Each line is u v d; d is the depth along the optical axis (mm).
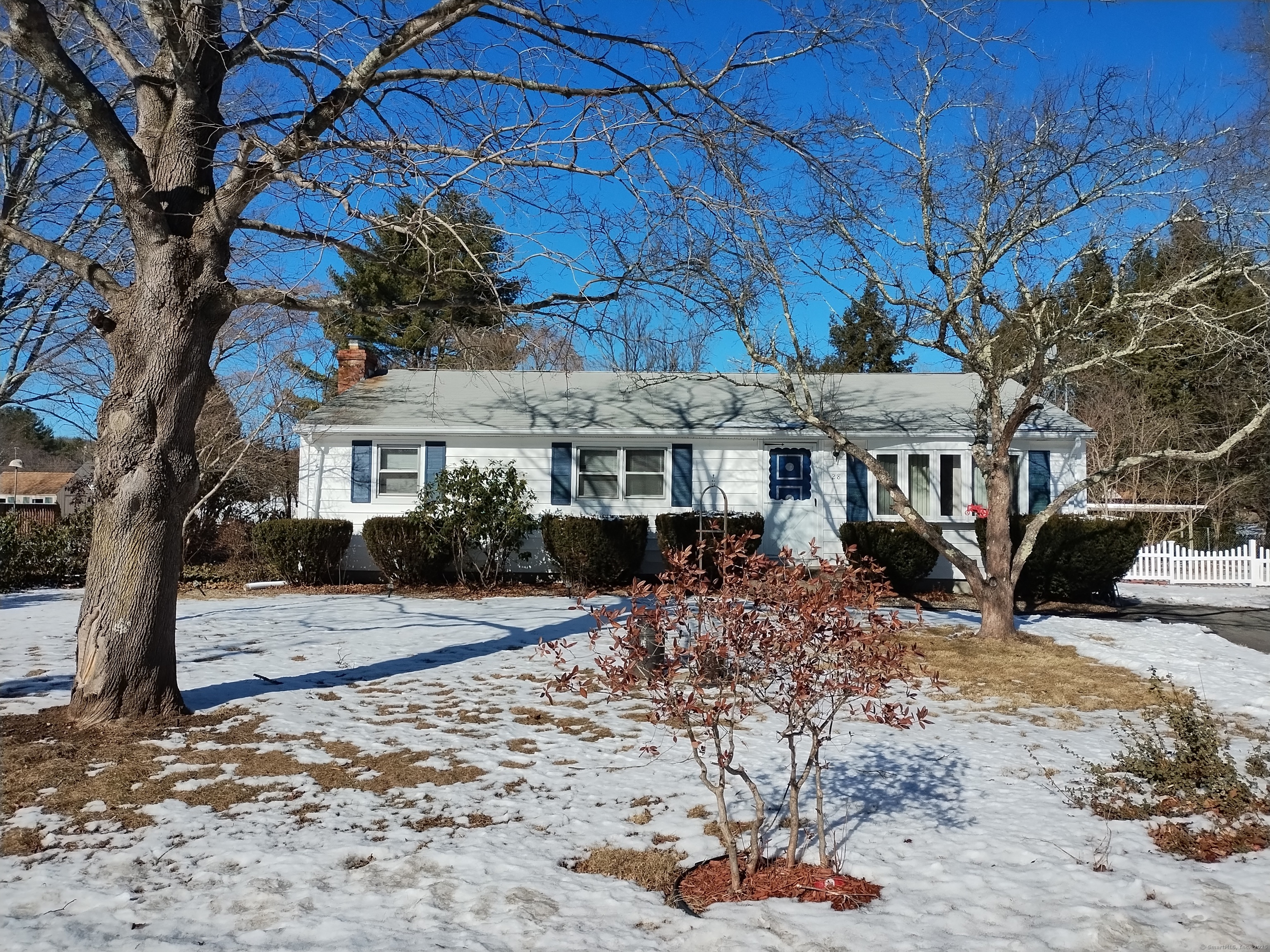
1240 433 11453
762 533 17938
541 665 10203
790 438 18484
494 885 4594
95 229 12891
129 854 4984
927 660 10844
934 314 11953
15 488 40562
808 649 4871
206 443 22062
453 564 18156
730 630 4625
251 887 4562
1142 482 28781
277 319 19234
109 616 7582
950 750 7070
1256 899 4352
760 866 4879
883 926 4129
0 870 4781
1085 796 5930
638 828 5445
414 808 5758
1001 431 12500
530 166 8367
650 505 18672
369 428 18547
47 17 6988
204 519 22703
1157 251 15547
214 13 8070
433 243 9117
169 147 7977
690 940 4039
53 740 7066
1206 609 16594
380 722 7781
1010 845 5102
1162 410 28688
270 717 7832
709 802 5863
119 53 8180
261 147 8102
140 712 7594
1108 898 4406
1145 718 6742
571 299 8773
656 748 6660
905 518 12734
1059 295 11703
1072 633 13117
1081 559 16078
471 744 7160
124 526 7629
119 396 7684
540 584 18000
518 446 18781
